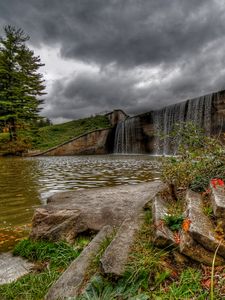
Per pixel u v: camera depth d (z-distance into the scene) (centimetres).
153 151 3175
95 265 250
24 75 3781
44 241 383
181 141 502
